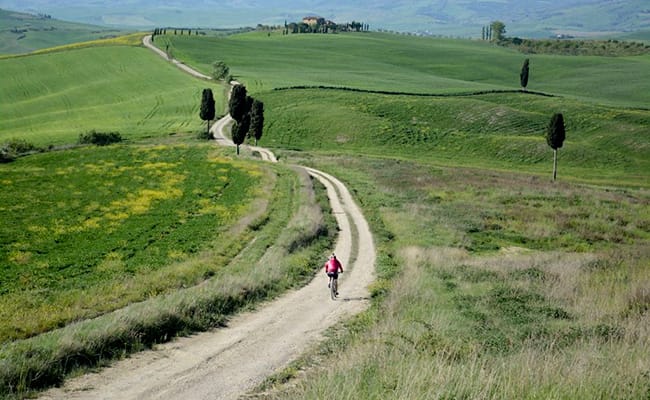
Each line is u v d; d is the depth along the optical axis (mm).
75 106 136000
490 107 128500
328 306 24984
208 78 160250
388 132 113562
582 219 50719
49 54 191625
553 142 83875
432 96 141500
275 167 71125
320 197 56156
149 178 62188
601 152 102562
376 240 40156
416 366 13281
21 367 15836
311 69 191000
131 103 135500
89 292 27109
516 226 47156
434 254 34531
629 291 24219
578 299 24406
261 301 25625
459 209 52812
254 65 191750
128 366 17562
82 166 69312
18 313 22875
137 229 41719
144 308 21172
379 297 26047
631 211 55062
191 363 17922
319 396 12508
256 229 42406
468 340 17984
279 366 17625
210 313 22688
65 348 17250
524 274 29250
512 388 11414
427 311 22219
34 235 39688
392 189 62500
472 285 27078
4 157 74875
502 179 73500
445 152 106250
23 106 137625
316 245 37781
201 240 38938
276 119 119812
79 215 45750
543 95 147875
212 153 81750
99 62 181375
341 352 17688
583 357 14008
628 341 16797
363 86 153875
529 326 19875
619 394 11414
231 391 15727
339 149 106500
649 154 103812
